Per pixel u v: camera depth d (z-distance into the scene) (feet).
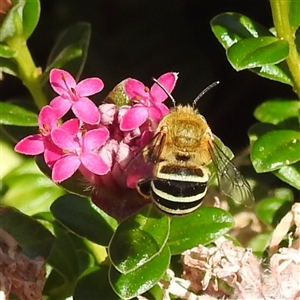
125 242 0.30
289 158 0.34
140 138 0.30
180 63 0.51
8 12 0.37
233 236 0.38
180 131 0.29
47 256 0.36
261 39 0.34
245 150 0.42
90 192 0.31
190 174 0.29
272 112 0.38
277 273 0.33
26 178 0.43
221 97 0.49
